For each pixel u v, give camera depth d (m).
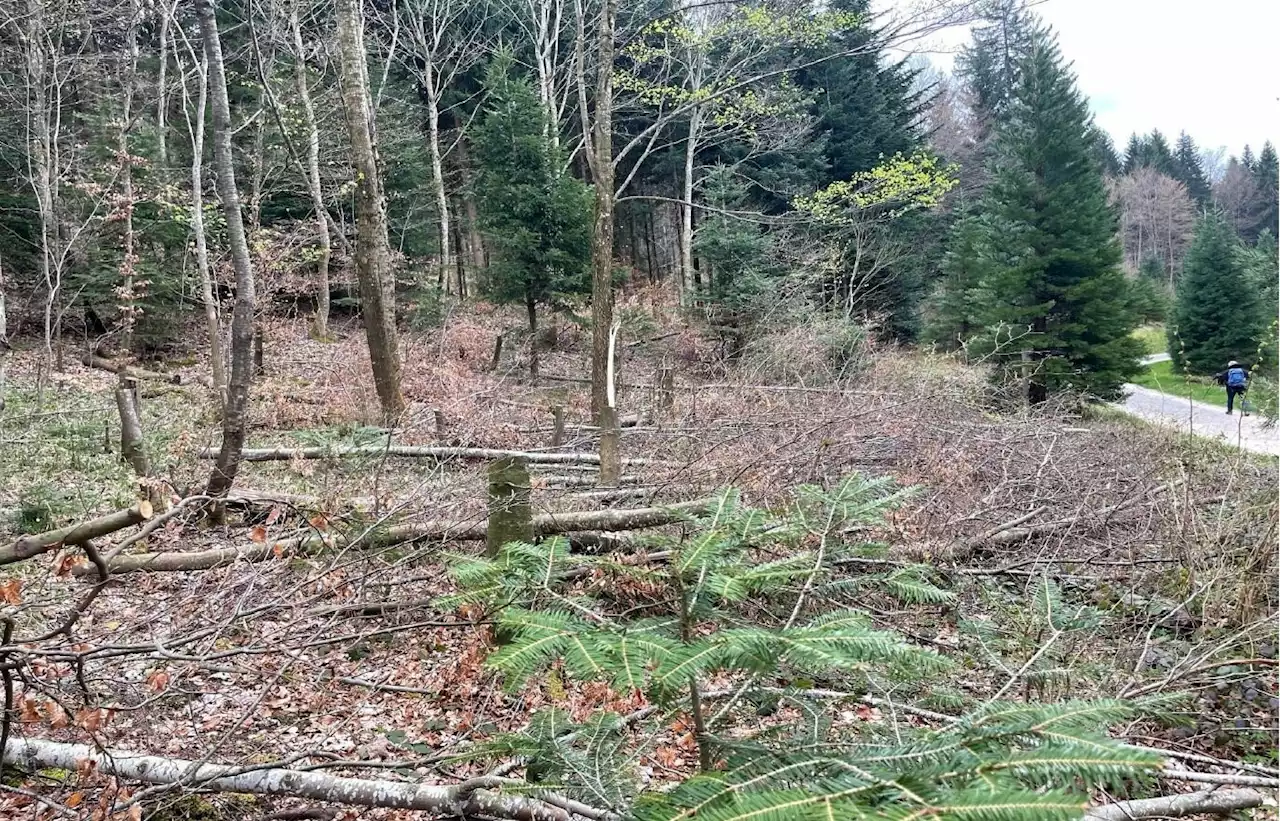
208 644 3.32
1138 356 17.02
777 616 3.09
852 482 2.37
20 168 15.91
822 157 22.98
